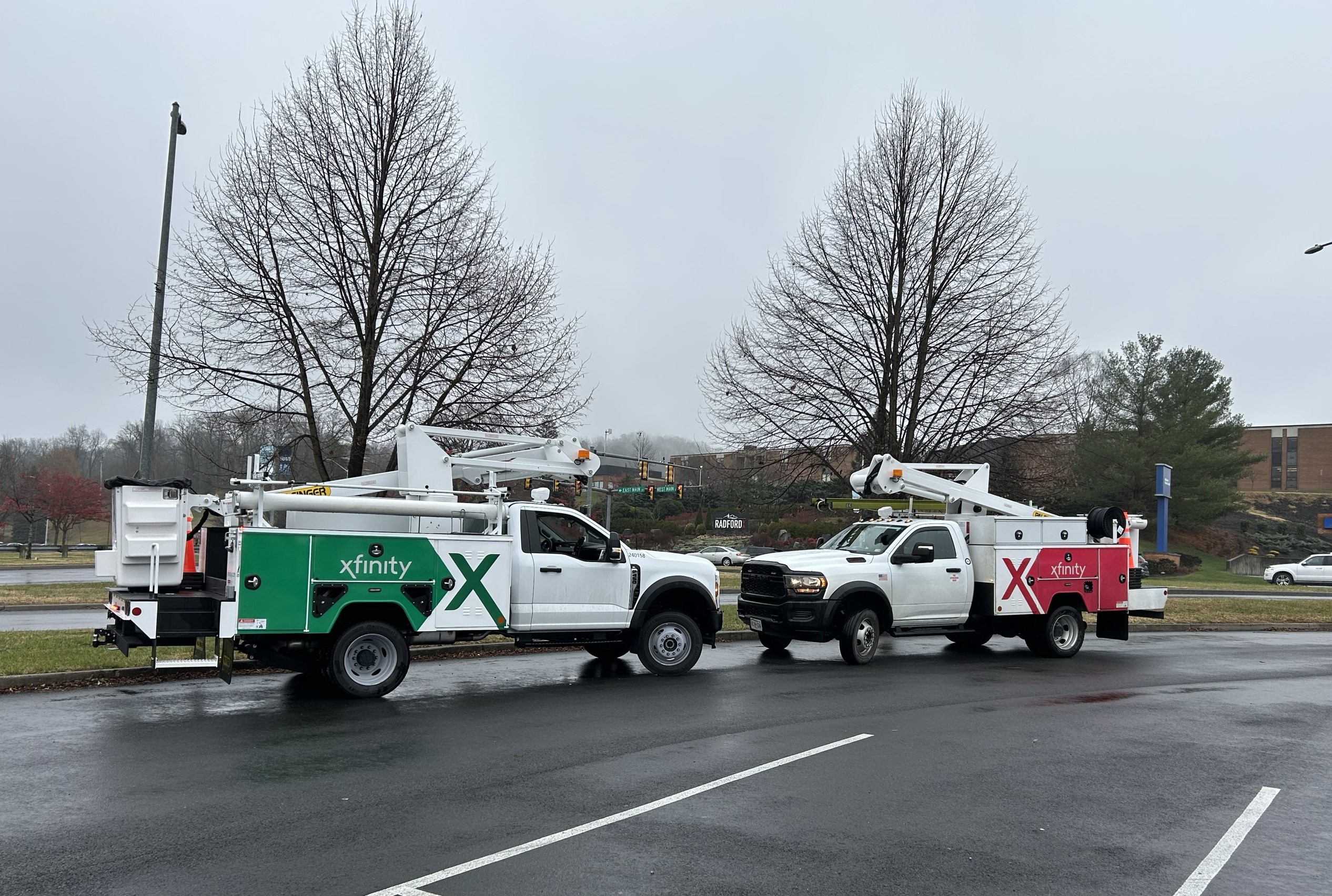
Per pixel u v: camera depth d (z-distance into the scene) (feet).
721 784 22.40
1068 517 49.80
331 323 52.08
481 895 15.42
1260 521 244.01
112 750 25.11
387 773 23.07
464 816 19.67
